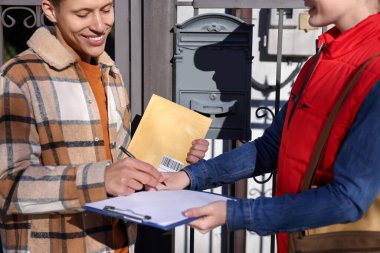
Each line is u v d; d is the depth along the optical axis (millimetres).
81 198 1494
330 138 1336
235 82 2297
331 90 1376
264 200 1354
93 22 1575
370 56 1321
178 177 1744
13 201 1497
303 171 1416
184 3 2406
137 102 2469
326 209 1282
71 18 1565
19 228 1613
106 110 1775
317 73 1442
